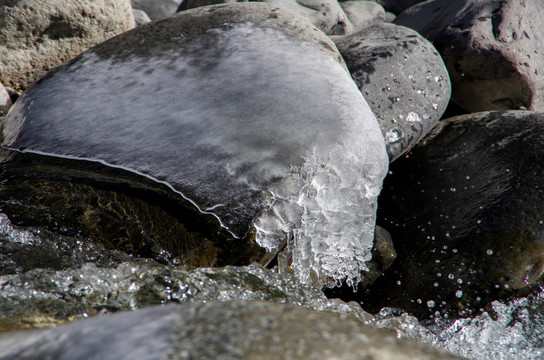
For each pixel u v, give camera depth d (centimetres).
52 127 934
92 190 822
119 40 1058
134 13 1861
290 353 392
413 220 989
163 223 788
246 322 429
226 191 787
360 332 437
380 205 1043
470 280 875
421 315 863
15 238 746
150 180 821
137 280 679
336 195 820
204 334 411
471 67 1327
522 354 783
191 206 792
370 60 1108
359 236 865
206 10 1098
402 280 912
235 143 816
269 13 1056
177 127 862
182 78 933
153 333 415
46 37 1197
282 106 848
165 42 1016
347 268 877
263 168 787
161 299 661
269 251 787
